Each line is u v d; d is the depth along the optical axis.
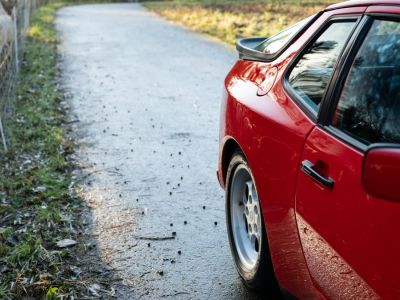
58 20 24.03
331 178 2.62
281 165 3.13
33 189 5.72
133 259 4.46
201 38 17.38
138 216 5.24
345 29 3.06
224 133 4.18
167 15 25.94
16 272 4.20
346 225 2.48
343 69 2.83
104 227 5.03
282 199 3.12
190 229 4.96
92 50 15.26
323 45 3.24
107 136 7.75
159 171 6.40
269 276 3.59
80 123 8.43
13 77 9.06
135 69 12.50
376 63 2.62
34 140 7.47
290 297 3.28
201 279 4.15
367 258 2.33
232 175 4.03
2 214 5.25
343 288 2.56
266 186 3.32
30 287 3.97
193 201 5.56
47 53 14.16
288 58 3.59
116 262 4.42
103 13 28.75
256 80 3.92
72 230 4.93
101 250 4.61
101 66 12.92
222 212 5.30
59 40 17.17
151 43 16.42
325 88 2.96
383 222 2.24
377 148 2.00
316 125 2.90
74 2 42.72
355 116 2.63
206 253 4.53
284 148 3.12
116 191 5.84
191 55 14.20
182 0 36.88
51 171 6.36
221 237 4.79
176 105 9.36
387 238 2.21
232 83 4.30
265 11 22.95
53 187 5.84
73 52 14.97
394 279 2.18
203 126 8.15
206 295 3.94
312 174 2.77
